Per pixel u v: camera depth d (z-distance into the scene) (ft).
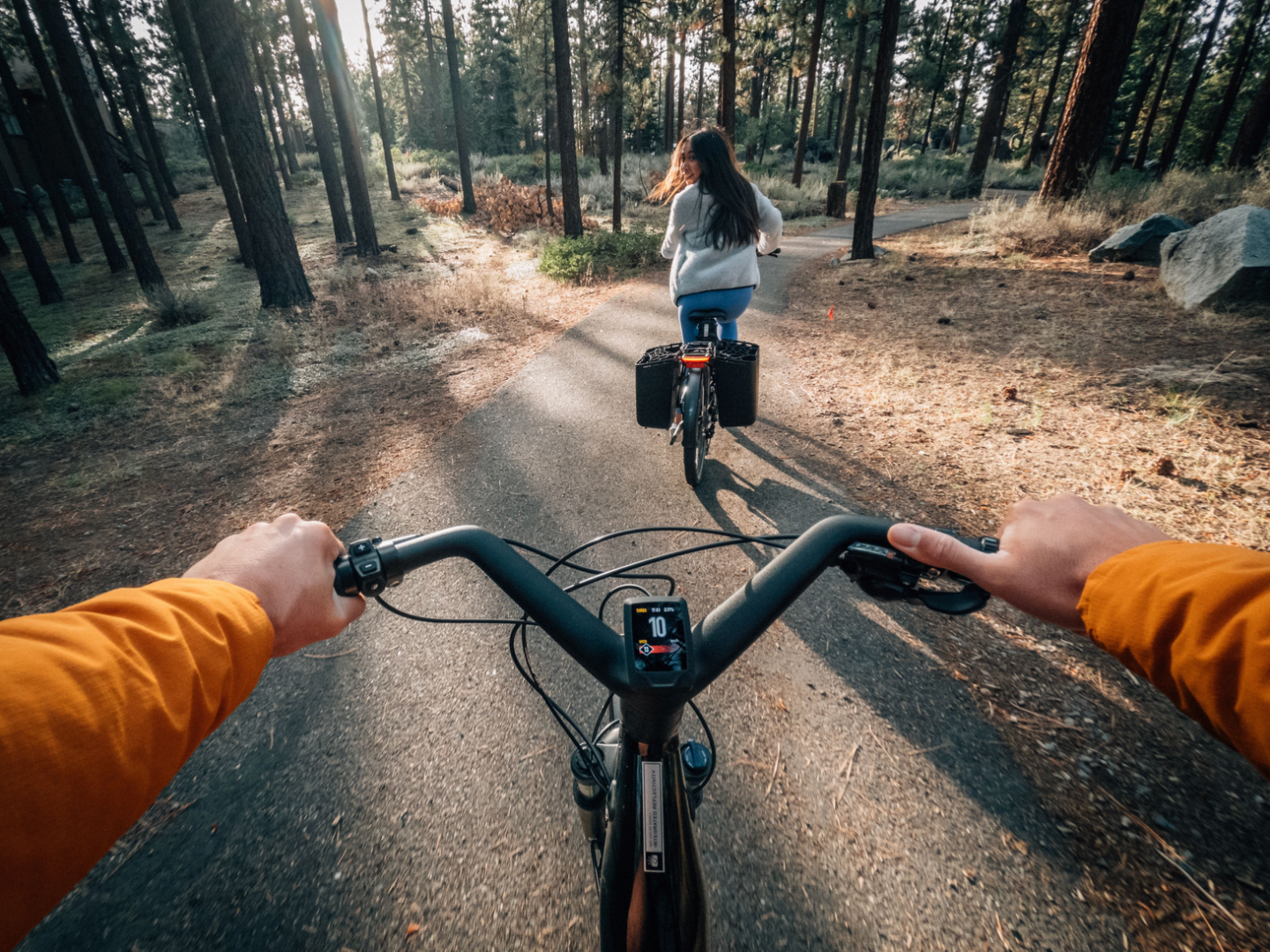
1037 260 33.94
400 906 6.46
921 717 8.24
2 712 1.13
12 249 102.42
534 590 3.19
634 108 62.64
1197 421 14.75
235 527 15.61
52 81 69.82
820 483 14.15
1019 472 13.62
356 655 10.11
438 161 140.56
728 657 3.01
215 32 39.75
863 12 64.44
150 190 112.68
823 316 27.61
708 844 6.82
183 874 6.93
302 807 7.63
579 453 16.99
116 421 27.27
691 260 14.32
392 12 139.33
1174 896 6.04
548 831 7.11
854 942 5.88
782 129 143.74
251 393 27.94
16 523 18.44
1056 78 121.29
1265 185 37.17
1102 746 7.62
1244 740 1.30
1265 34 107.96
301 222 94.07
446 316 36.76
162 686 1.44
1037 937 5.82
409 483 16.15
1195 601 1.48
